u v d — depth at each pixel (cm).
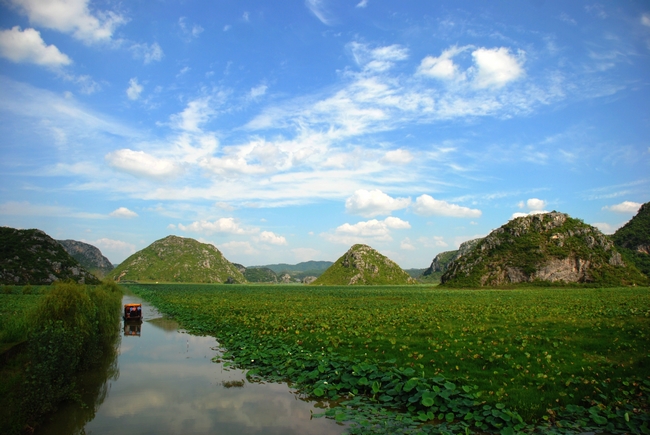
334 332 2303
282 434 977
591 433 926
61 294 1514
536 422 990
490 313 3191
